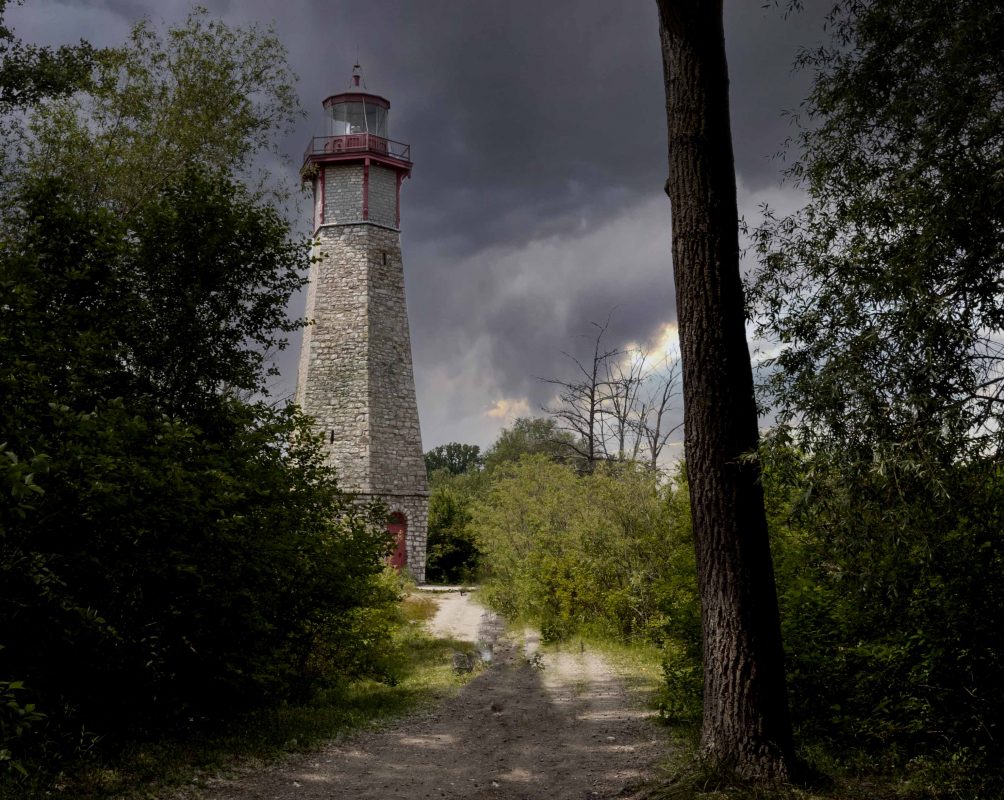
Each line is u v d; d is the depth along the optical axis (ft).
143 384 29.48
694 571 30.09
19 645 19.35
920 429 15.69
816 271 20.40
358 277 112.98
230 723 26.78
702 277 19.83
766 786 17.47
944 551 18.01
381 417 109.70
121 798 17.85
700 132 20.29
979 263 16.38
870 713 20.65
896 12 20.33
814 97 21.80
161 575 22.41
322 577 30.35
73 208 26.45
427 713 32.01
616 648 48.14
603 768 22.41
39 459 13.08
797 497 17.42
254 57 57.57
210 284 32.71
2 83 46.55
